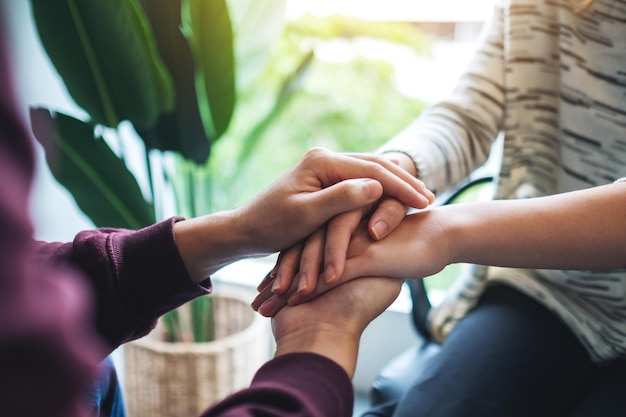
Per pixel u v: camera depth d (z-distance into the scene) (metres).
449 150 0.91
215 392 1.34
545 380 0.84
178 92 1.18
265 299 0.73
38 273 0.29
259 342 1.42
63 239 1.60
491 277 1.00
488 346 0.88
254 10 1.33
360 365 1.57
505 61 0.97
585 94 0.87
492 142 0.99
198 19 1.14
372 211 0.73
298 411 0.46
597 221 0.70
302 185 0.70
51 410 0.27
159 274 0.68
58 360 0.27
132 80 1.13
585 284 0.89
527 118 0.95
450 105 0.97
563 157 0.92
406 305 1.50
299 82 1.39
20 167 0.26
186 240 0.70
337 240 0.66
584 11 0.83
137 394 1.38
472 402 0.80
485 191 1.26
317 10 1.59
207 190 1.38
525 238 0.71
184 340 1.44
